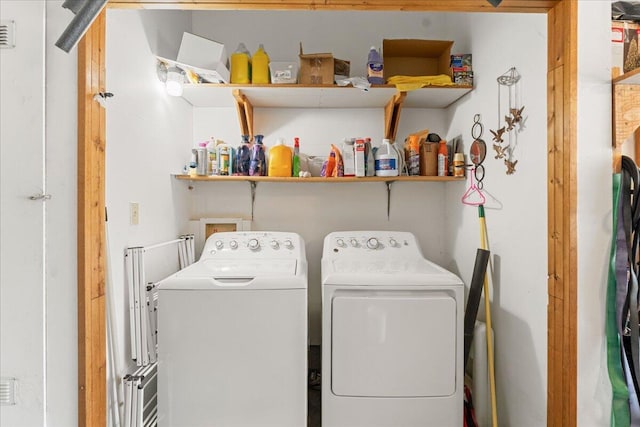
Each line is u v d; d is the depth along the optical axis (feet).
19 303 3.56
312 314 8.20
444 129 8.23
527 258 5.08
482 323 6.10
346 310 5.30
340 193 8.21
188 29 7.97
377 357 5.29
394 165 7.23
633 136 3.91
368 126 8.25
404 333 5.29
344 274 5.50
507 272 5.62
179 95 6.64
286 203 8.23
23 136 3.54
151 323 5.52
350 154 7.39
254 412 5.21
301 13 8.16
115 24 4.95
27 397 3.58
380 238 7.23
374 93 7.14
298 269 5.89
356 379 5.30
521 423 5.23
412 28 8.21
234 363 5.19
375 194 8.20
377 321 5.28
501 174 5.81
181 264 7.17
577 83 3.82
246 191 8.21
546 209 4.68
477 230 6.63
